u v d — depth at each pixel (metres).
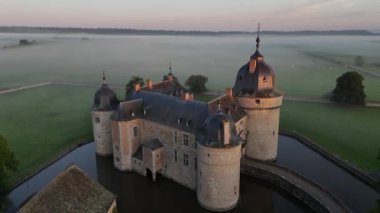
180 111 55.19
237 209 50.00
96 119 65.06
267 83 59.00
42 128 84.06
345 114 95.06
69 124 87.25
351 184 55.81
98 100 64.94
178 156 54.88
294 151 70.00
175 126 53.69
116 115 58.47
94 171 61.38
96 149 67.69
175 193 54.25
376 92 121.69
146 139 59.97
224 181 46.81
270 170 56.34
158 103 59.22
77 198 37.53
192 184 54.19
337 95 106.88
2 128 84.31
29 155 67.25
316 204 47.41
